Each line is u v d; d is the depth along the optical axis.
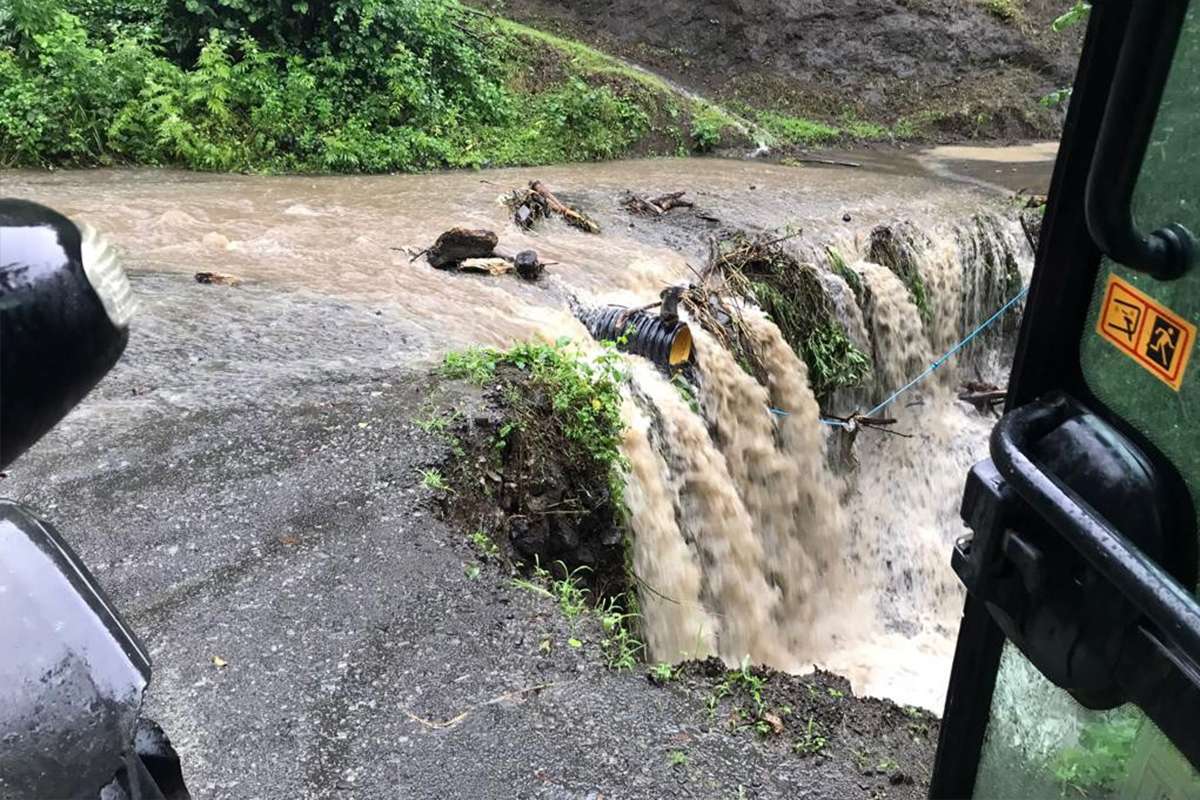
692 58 18.80
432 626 3.85
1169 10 1.00
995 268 11.58
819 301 9.40
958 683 1.72
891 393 10.37
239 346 6.21
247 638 3.69
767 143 16.42
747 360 8.15
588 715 3.48
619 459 5.66
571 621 4.00
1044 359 1.39
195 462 4.80
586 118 14.98
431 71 14.30
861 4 19.31
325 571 4.09
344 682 3.51
